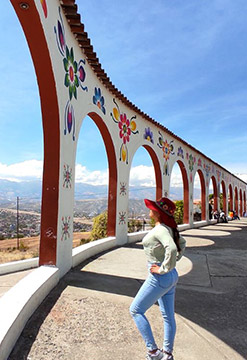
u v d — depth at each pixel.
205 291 4.71
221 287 4.95
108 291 4.41
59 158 4.82
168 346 2.53
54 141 4.80
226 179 22.42
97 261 6.33
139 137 9.67
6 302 3.15
